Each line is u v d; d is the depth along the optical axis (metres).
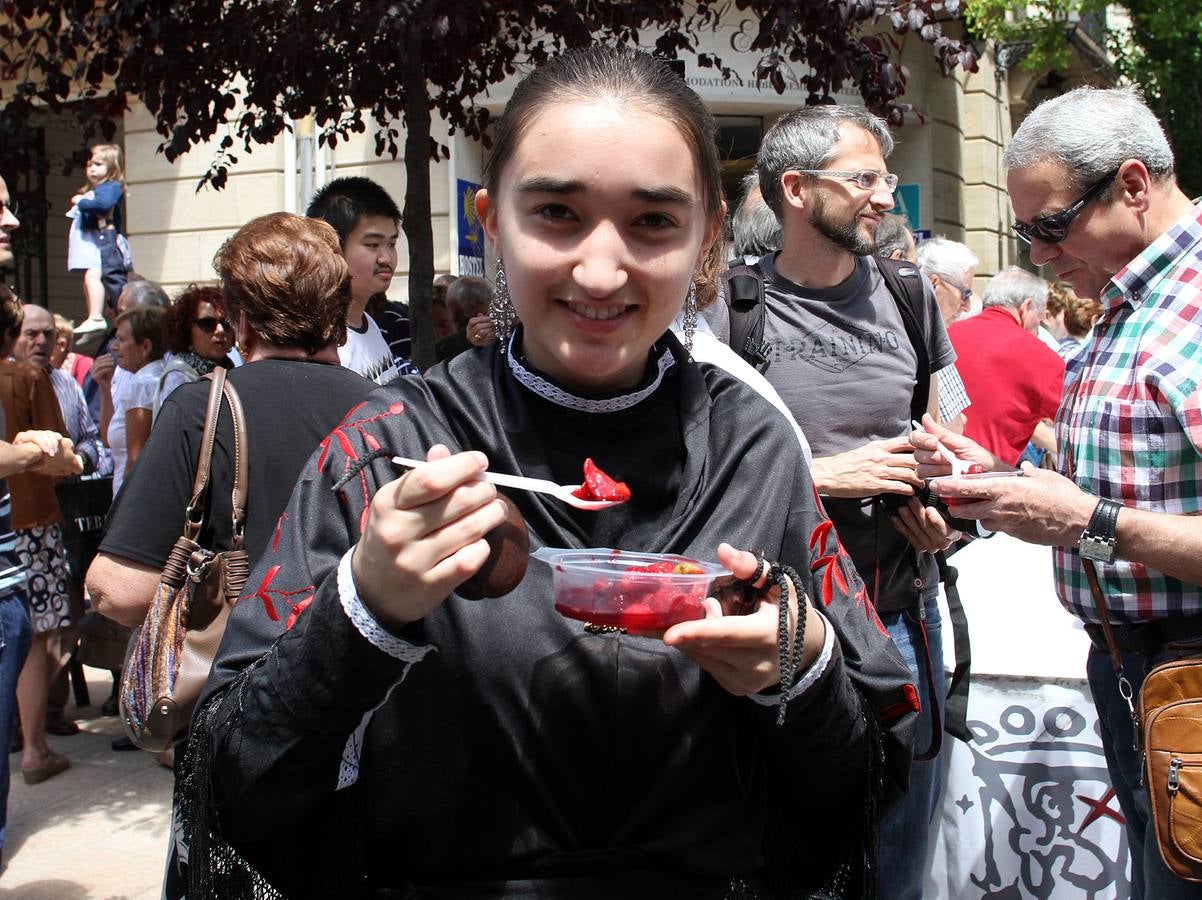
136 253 9.74
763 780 1.40
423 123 3.88
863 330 2.96
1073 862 3.08
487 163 1.37
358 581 1.08
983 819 3.16
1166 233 2.35
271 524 2.35
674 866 1.28
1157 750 2.20
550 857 1.25
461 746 1.26
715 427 1.44
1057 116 2.42
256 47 3.77
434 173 8.65
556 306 1.29
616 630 1.22
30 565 4.66
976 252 11.26
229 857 1.22
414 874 1.28
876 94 4.09
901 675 1.39
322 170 8.88
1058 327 7.54
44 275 11.61
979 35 10.06
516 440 1.36
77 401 5.63
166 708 2.21
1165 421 2.26
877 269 3.11
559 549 1.25
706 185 1.32
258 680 1.15
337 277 2.65
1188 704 2.18
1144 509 2.29
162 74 3.97
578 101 1.24
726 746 1.32
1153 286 2.36
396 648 1.10
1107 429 2.35
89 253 9.02
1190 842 2.14
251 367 2.52
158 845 4.09
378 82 4.16
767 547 1.36
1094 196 2.38
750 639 1.12
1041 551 3.85
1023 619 3.40
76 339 8.70
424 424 1.36
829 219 2.86
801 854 1.46
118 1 3.96
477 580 1.15
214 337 4.50
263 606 1.27
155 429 2.43
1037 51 10.88
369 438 1.34
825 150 2.84
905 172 10.41
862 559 2.85
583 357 1.29
